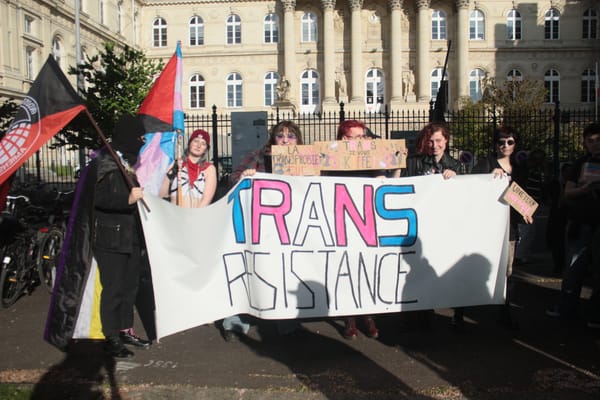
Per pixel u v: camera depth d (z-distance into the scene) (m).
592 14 44.88
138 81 14.99
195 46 46.34
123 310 4.74
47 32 32.09
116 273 4.50
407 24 45.12
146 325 5.52
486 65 45.09
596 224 5.08
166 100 5.34
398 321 5.65
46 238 7.36
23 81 29.44
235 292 4.67
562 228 7.25
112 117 14.38
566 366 4.31
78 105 4.27
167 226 4.35
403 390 3.88
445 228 5.03
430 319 5.64
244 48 45.94
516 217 5.20
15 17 28.80
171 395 3.88
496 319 5.64
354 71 43.84
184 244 4.43
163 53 46.31
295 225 4.75
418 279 4.98
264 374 4.18
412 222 4.98
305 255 4.76
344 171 5.43
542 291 6.70
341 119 13.26
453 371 4.23
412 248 4.98
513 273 7.64
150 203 4.28
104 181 4.39
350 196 4.89
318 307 4.77
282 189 4.75
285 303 4.71
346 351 4.71
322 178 4.84
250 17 45.88
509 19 45.16
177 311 4.36
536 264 8.30
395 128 33.06
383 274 4.92
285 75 44.41
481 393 3.81
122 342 4.72
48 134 4.21
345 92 44.47
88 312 4.65
